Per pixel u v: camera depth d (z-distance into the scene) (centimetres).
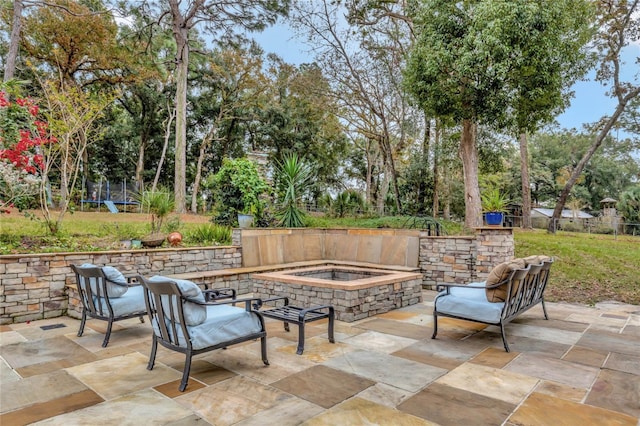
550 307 544
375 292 494
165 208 697
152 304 299
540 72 797
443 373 299
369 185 2228
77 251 525
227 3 1391
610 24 1370
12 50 1131
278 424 219
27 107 589
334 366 313
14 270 442
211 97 2186
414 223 973
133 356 335
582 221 1862
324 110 1527
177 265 591
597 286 632
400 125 1398
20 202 592
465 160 1048
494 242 635
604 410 238
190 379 285
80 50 1531
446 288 398
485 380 285
